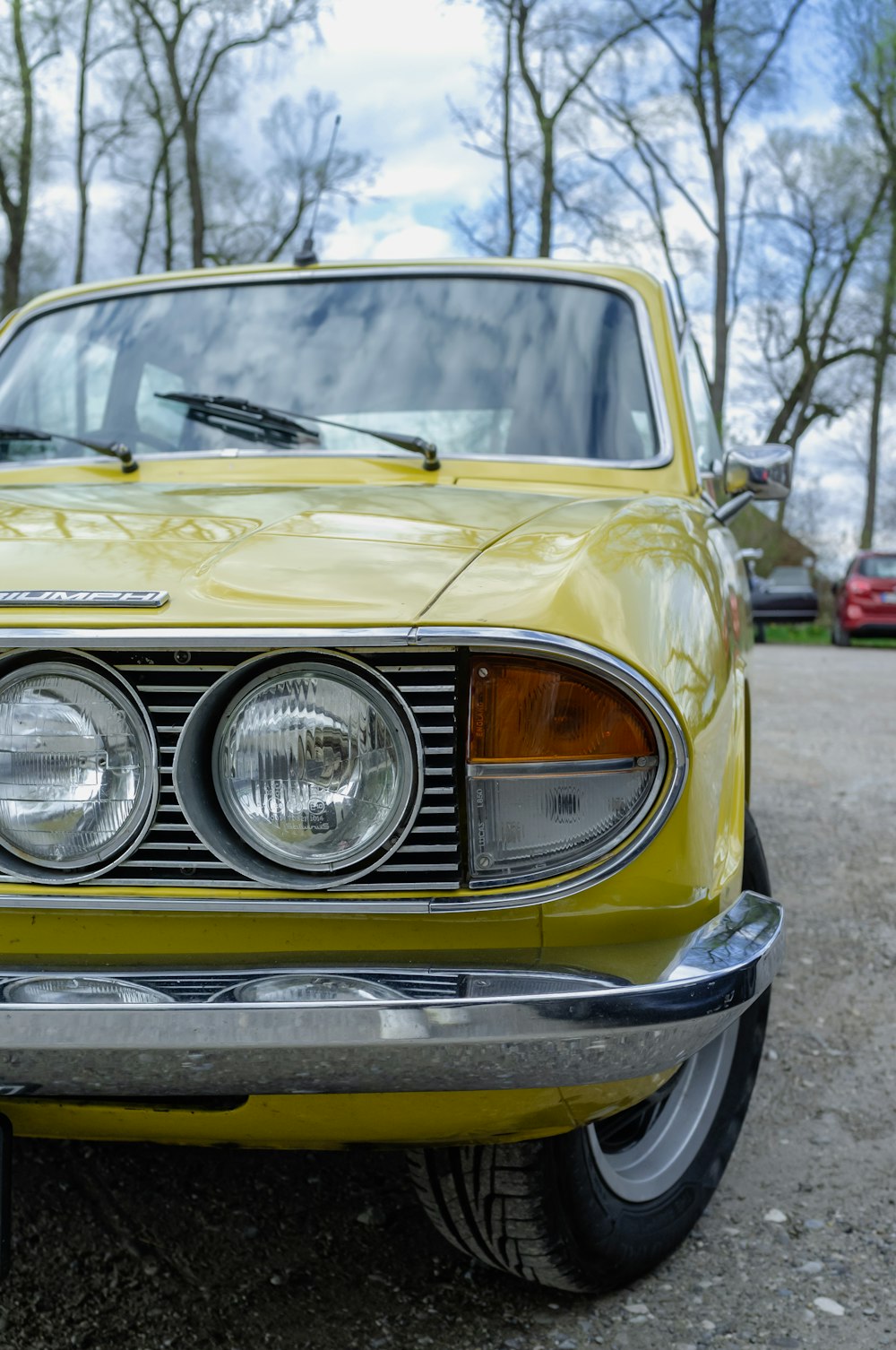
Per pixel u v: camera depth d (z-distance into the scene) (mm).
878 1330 1751
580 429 2311
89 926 1357
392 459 2238
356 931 1338
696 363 3068
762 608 20562
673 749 1350
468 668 1322
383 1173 2188
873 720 8094
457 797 1325
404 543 1504
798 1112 2449
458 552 1477
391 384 2389
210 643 1303
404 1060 1245
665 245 23031
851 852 4461
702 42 21766
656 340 2424
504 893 1322
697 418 2678
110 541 1517
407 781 1307
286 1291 1823
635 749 1348
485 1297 1821
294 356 2469
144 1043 1233
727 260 23203
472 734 1324
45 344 2682
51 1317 1741
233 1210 2049
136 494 1874
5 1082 1269
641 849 1340
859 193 24422
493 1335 1729
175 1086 1255
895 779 5883
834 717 8227
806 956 3367
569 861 1335
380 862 1310
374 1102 1313
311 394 2395
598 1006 1265
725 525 2689
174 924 1345
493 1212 1641
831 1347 1710
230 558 1449
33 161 22891
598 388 2359
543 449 2285
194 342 2537
